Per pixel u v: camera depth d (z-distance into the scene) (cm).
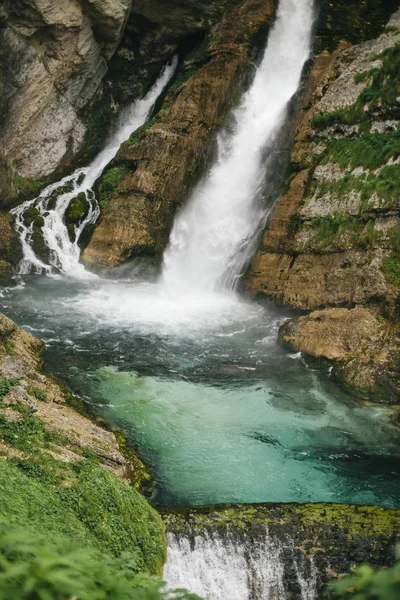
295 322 1897
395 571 232
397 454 1353
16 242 2597
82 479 1013
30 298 2281
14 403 1173
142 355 1797
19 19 2686
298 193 2272
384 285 1772
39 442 1102
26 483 930
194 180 2770
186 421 1444
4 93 2717
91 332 1961
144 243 2673
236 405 1530
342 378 1642
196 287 2523
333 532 1064
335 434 1421
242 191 2630
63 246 2739
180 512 1075
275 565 1056
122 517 976
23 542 275
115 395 1534
